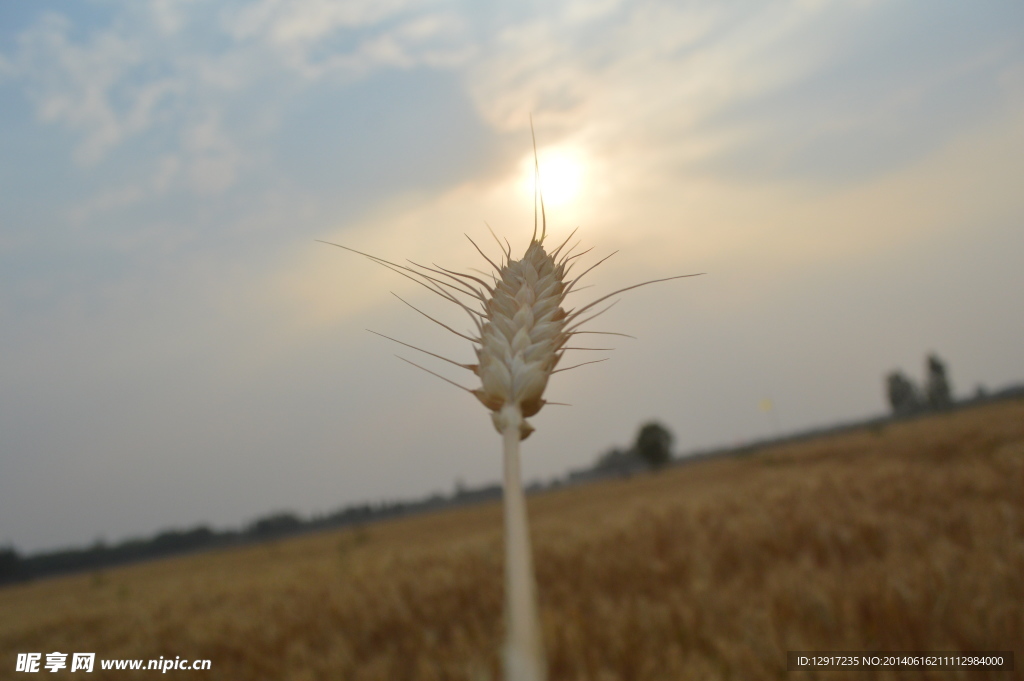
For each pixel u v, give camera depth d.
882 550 8.16
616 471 121.62
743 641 5.50
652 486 45.09
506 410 0.65
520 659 0.48
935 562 6.23
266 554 44.28
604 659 6.02
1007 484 11.16
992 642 4.63
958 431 33.25
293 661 8.73
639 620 6.76
